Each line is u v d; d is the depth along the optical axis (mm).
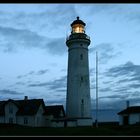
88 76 49812
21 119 54188
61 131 27797
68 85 50000
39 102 56594
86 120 47844
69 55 50844
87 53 50562
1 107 57094
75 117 47906
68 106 49250
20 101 58500
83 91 48656
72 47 50125
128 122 48688
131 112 48594
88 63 50500
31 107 55406
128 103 54562
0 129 32062
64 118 49469
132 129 30875
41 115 56219
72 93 48906
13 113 54938
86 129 30703
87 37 50688
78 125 47156
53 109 58875
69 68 50250
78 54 49469
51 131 27859
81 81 48844
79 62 49281
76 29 51000
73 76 49250
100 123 55500
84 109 48219
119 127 35219
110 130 29672
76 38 49406
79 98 48281
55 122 49625
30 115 53688
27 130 29391
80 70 49062
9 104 55625
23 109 55406
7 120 54844
